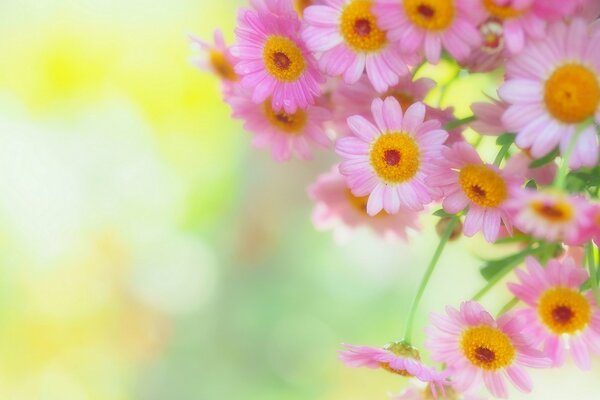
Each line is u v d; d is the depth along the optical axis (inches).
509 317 28.5
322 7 27.9
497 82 31.2
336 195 33.0
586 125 26.6
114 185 116.3
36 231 113.9
